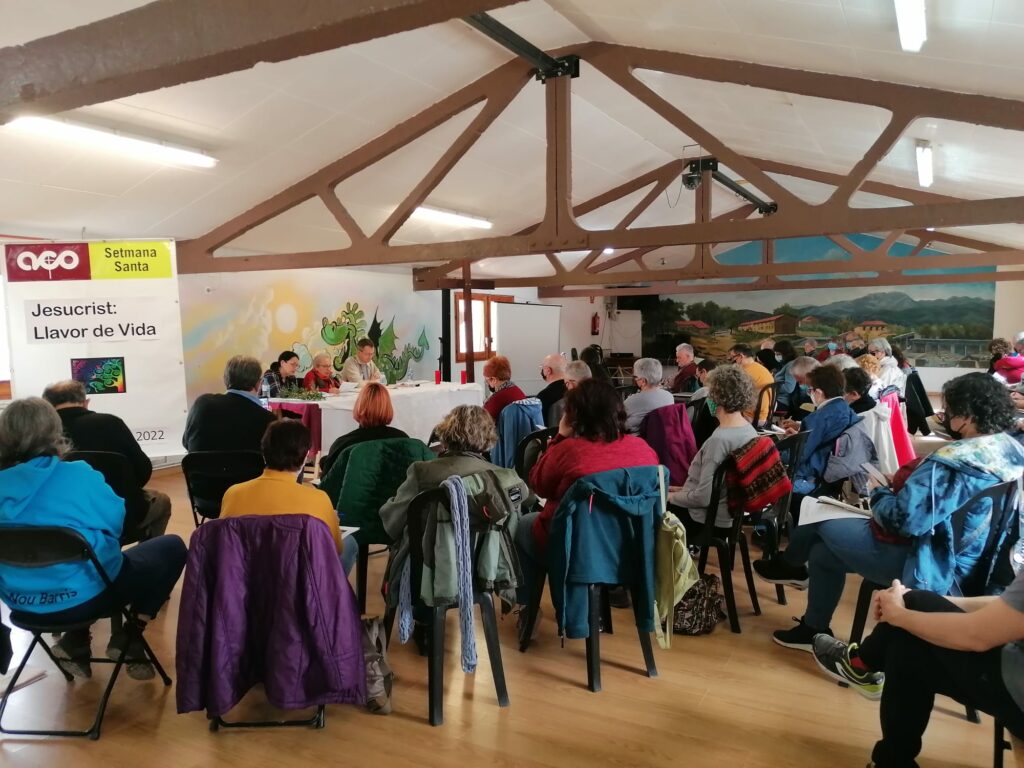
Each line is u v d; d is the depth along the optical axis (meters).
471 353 7.79
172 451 4.11
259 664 2.09
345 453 2.84
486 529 2.25
